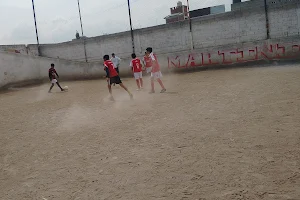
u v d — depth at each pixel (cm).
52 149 523
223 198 291
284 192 287
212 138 472
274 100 685
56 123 734
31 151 528
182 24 1778
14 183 398
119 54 2022
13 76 1942
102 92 1281
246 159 374
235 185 313
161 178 353
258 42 1535
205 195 301
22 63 1994
